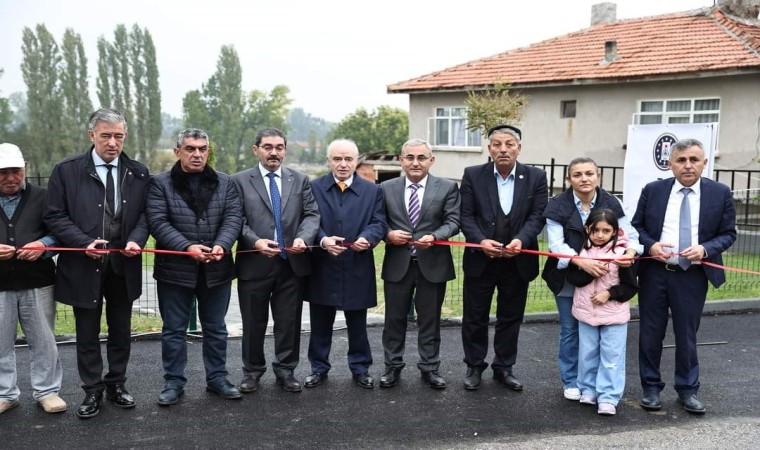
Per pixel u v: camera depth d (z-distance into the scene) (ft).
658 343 15.74
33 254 14.32
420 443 13.76
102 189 14.64
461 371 18.62
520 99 52.90
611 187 52.70
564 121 55.16
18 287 14.58
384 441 13.85
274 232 16.21
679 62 48.42
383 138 231.30
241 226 15.92
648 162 26.05
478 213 16.85
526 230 16.37
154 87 228.02
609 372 15.35
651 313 15.69
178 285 15.26
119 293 15.20
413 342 21.58
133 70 225.35
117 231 14.82
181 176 15.43
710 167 24.56
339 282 16.62
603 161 53.11
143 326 22.00
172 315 15.58
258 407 15.65
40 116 213.05
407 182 17.08
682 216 15.35
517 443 13.79
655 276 15.58
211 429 14.35
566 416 15.29
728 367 19.25
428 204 16.78
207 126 245.45
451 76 63.16
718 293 27.78
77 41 216.95
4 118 201.67
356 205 16.72
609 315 15.31
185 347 15.97
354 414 15.30
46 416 14.89
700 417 15.31
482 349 17.22
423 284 16.94
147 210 15.23
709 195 15.35
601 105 52.80
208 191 15.51
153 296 27.14
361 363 17.39
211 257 15.02
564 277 16.07
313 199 16.88
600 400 15.44
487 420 15.02
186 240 15.15
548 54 60.75
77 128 217.15
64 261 14.69
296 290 16.62
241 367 18.78
